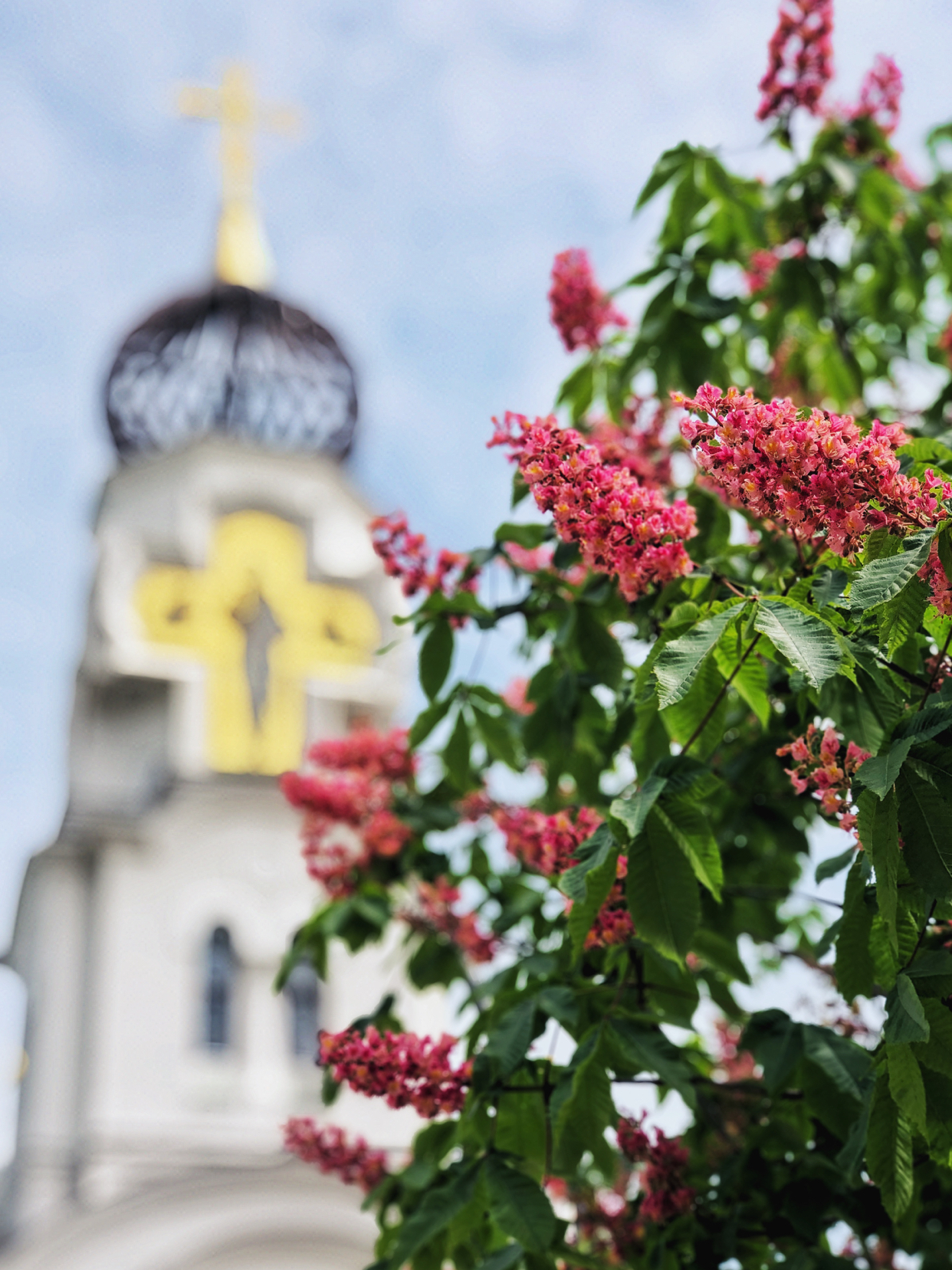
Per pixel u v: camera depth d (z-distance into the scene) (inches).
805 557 143.2
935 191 263.7
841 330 253.1
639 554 130.8
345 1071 162.4
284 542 1040.2
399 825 247.9
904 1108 116.6
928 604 114.6
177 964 918.4
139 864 938.7
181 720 984.9
